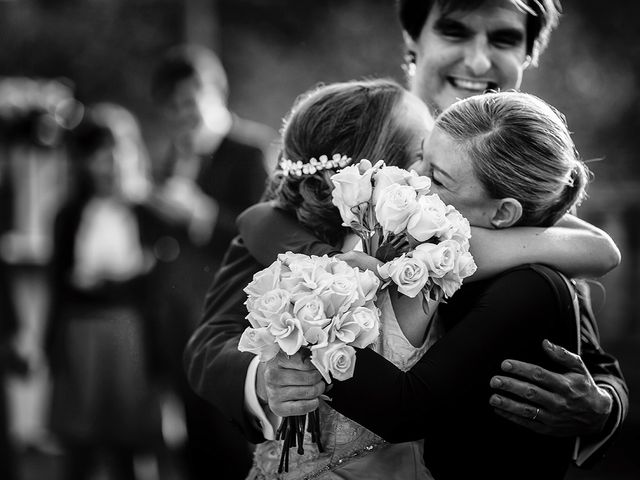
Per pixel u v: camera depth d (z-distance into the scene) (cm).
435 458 254
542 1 316
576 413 246
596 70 1051
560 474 259
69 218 588
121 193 593
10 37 1332
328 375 222
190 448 530
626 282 795
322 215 271
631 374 750
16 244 743
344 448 257
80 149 600
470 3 309
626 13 1045
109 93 1338
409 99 280
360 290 225
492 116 246
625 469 604
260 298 226
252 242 280
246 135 541
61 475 652
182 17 1305
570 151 248
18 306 621
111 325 580
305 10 1263
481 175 245
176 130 594
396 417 233
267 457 270
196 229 554
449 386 236
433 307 247
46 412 625
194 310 553
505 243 247
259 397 265
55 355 592
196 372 284
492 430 249
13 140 787
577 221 268
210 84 590
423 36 324
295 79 1262
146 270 570
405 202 229
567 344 247
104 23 1339
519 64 319
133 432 589
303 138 275
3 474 612
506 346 240
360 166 244
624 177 1007
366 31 1226
